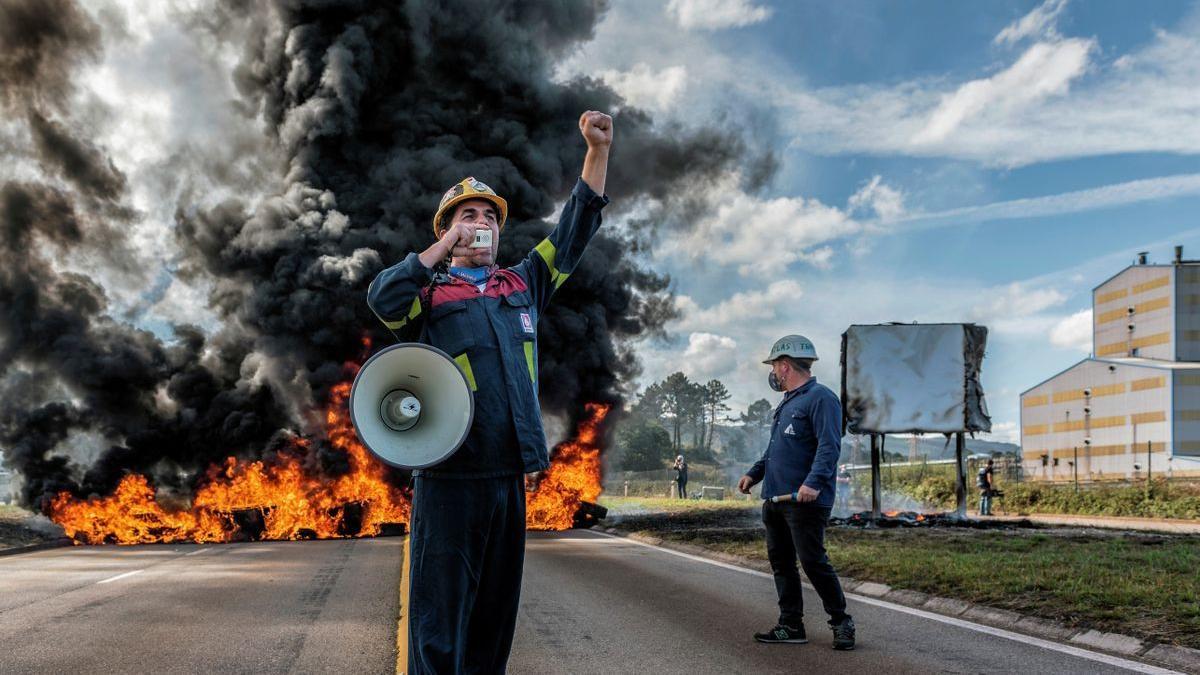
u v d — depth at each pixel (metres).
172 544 17.45
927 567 9.06
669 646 6.30
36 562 12.98
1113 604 6.77
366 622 7.25
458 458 3.17
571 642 6.44
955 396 15.59
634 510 24.41
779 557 6.52
